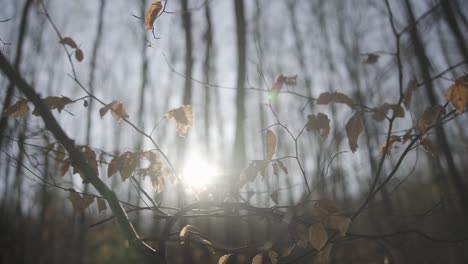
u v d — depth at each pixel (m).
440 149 3.27
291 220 1.66
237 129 3.45
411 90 1.72
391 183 2.22
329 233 1.90
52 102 1.73
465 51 2.95
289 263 1.74
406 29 1.55
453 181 3.35
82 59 1.90
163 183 1.98
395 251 1.92
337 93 1.87
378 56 2.11
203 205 1.66
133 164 1.86
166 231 1.59
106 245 6.50
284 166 1.81
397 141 1.81
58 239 7.49
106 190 1.46
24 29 3.63
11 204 6.83
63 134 1.36
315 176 2.24
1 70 1.21
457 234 3.46
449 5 2.68
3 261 6.66
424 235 1.69
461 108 1.46
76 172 1.81
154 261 1.49
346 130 1.75
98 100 1.83
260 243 1.74
